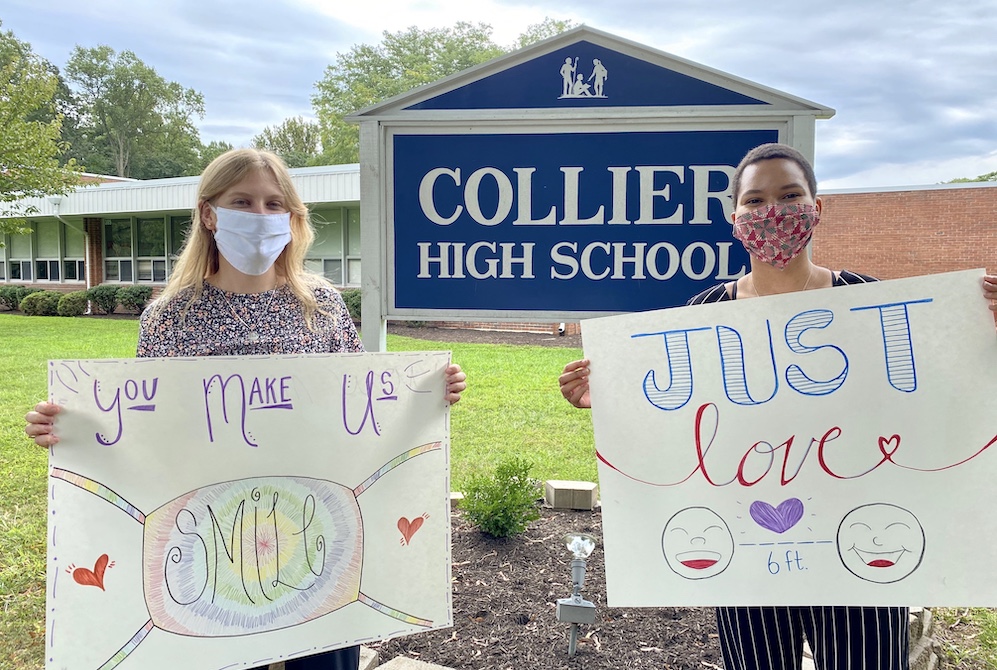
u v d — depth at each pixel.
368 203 2.90
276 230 1.75
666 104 2.73
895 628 1.54
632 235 2.79
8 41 44.91
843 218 16.81
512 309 2.87
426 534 1.78
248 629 1.64
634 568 1.64
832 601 1.55
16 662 2.53
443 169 2.87
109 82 60.38
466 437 5.95
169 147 63.59
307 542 1.70
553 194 2.82
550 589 2.93
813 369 1.63
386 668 2.30
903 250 16.31
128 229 19.42
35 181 14.38
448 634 2.61
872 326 1.60
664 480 1.66
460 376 1.80
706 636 2.56
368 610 1.72
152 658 1.57
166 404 1.62
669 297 2.79
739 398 1.65
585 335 1.74
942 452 1.55
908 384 1.58
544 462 5.19
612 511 1.67
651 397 1.69
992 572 1.50
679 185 2.75
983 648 2.61
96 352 10.72
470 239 2.88
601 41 2.75
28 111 14.82
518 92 2.82
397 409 1.77
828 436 1.61
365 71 44.06
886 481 1.57
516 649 2.50
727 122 2.70
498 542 3.36
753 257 1.83
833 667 1.58
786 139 2.68
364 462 1.74
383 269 2.92
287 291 1.86
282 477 1.69
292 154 58.50
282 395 1.69
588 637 2.57
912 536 1.54
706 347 1.68
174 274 1.82
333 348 1.89
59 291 20.48
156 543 1.59
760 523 1.61
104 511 1.57
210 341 1.72
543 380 8.81
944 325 1.57
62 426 1.55
